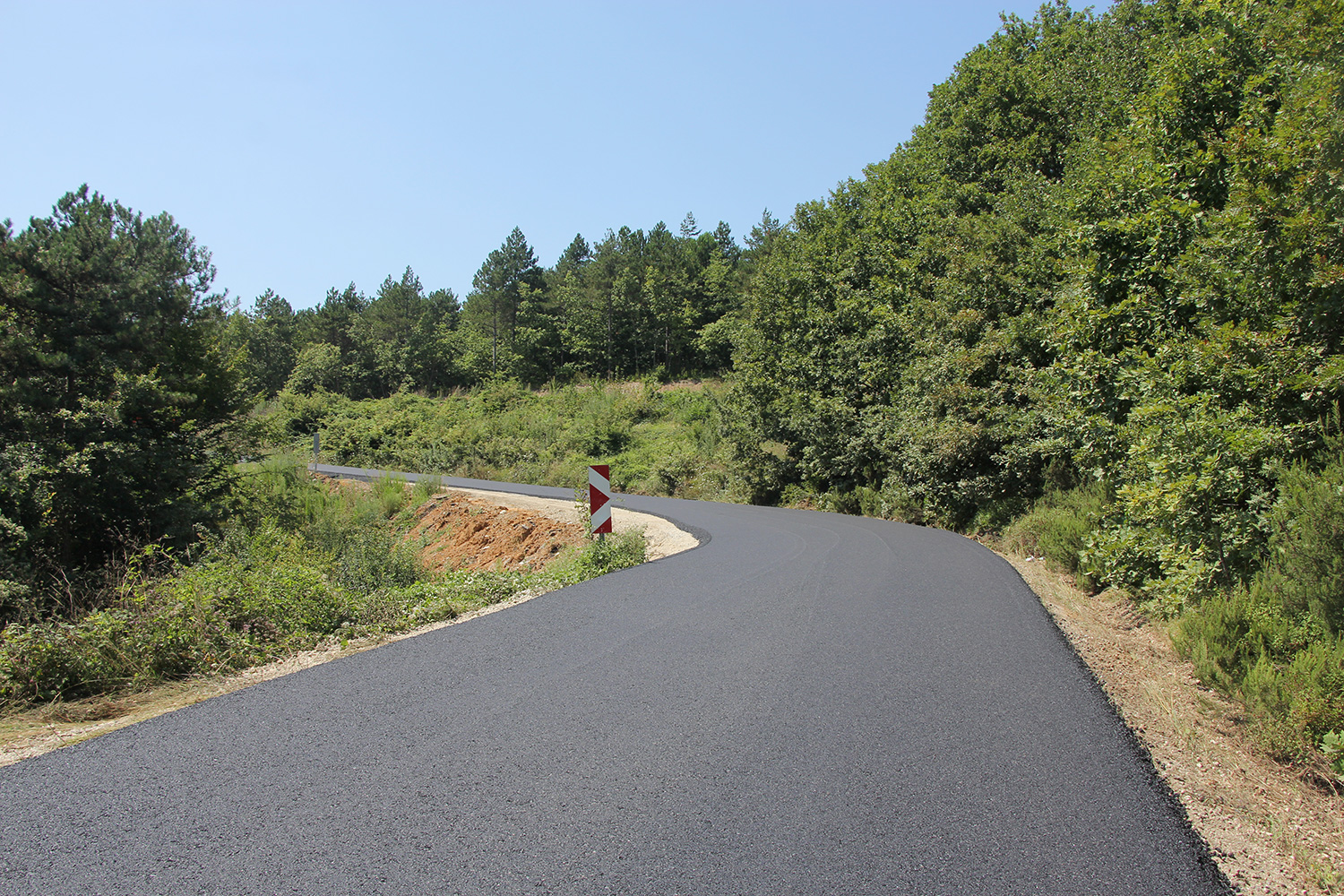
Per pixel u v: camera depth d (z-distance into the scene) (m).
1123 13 24.58
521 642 6.25
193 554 16.75
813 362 24.59
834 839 3.07
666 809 3.34
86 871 2.90
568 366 80.50
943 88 31.80
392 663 5.71
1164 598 7.40
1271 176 8.50
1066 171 21.25
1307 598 5.72
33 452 16.11
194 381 20.12
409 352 90.56
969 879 2.79
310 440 52.25
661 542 14.49
